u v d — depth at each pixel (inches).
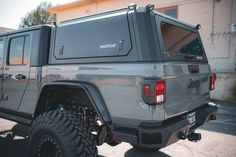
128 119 104.1
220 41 444.8
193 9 470.9
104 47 113.9
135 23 104.4
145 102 98.0
